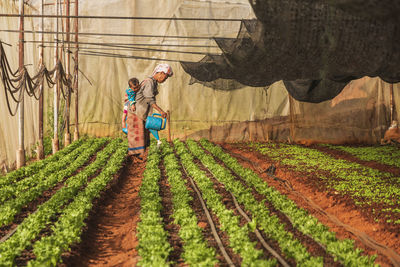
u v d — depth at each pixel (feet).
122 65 73.31
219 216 25.84
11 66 49.01
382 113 65.57
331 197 33.01
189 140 66.90
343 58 22.33
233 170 43.80
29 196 29.81
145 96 35.88
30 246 21.04
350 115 67.10
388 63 21.25
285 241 21.17
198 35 70.33
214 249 20.17
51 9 69.92
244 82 46.80
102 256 21.93
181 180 35.68
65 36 61.21
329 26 19.84
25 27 56.03
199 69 48.01
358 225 27.02
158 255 18.65
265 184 34.12
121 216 28.99
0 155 45.47
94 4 72.90
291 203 28.48
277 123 72.28
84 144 61.82
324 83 44.27
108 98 73.05
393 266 20.36
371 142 66.08
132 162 51.24
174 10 71.46
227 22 67.41
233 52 32.81
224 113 72.59
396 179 38.81
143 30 72.84
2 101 46.52
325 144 66.54
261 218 25.18
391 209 28.71
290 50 23.04
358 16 18.58
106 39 72.95
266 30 21.97
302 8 19.36
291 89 48.29
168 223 25.61
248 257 18.72
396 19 17.53
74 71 67.15
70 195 30.48
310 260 18.58
